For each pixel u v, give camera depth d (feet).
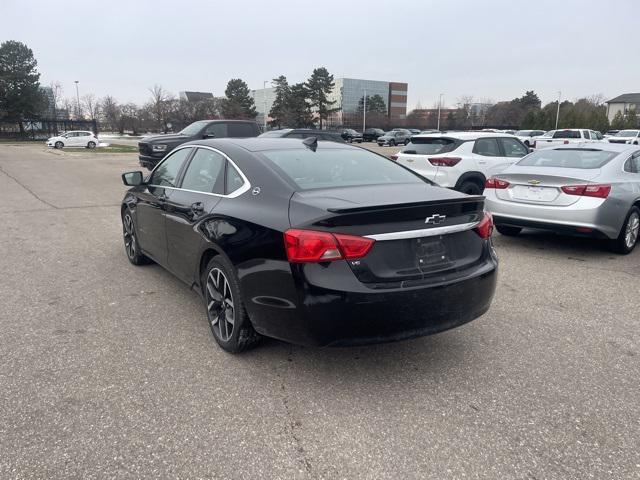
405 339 10.61
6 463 8.43
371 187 12.26
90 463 8.47
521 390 10.92
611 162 22.61
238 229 11.58
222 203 12.75
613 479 8.22
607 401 10.51
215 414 9.93
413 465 8.53
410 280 10.48
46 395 10.51
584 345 13.17
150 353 12.49
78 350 12.60
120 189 45.29
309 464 8.54
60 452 8.73
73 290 17.12
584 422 9.77
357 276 10.07
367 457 8.72
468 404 10.36
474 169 30.40
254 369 11.73
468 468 8.46
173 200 15.15
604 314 15.34
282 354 12.48
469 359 12.34
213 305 12.87
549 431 9.47
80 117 296.30
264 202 11.62
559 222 21.75
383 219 10.28
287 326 10.60
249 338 11.98
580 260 21.72
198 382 11.11
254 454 8.77
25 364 11.84
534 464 8.56
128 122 264.52
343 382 11.19
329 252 9.97
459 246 11.46
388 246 10.41
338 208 9.90
